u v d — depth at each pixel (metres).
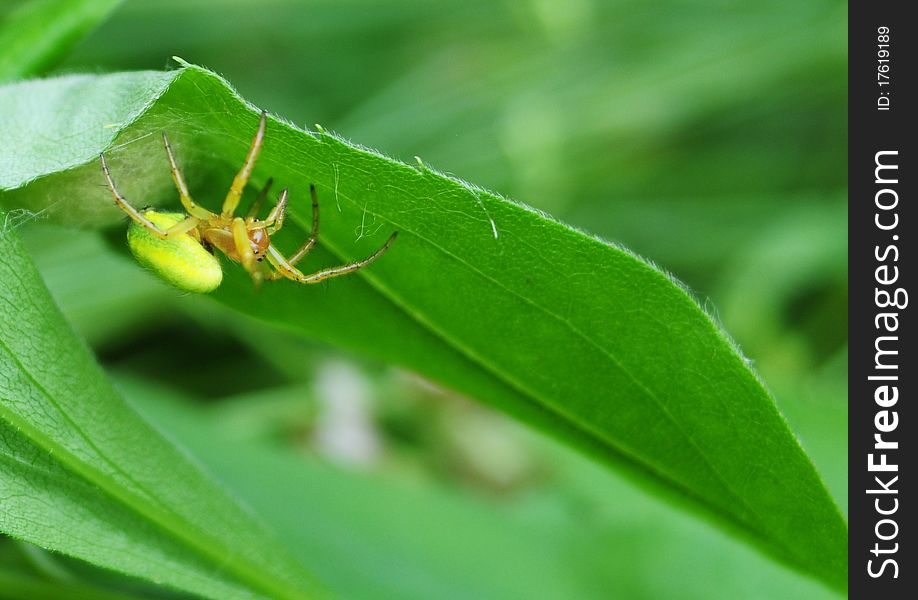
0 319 0.12
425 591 0.16
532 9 0.24
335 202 0.13
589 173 0.24
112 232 0.14
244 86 0.23
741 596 0.16
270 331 0.20
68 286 0.19
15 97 0.12
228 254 0.13
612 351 0.13
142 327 0.20
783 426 0.13
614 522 0.17
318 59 0.24
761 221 0.23
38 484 0.12
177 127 0.13
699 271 0.23
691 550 0.16
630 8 0.25
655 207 0.24
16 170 0.12
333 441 0.19
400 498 0.17
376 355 0.14
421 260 0.13
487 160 0.23
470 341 0.13
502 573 0.16
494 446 0.19
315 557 0.16
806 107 0.25
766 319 0.21
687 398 0.13
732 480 0.13
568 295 0.12
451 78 0.24
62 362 0.12
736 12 0.25
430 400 0.19
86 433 0.12
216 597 0.13
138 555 0.13
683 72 0.24
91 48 0.22
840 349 0.21
